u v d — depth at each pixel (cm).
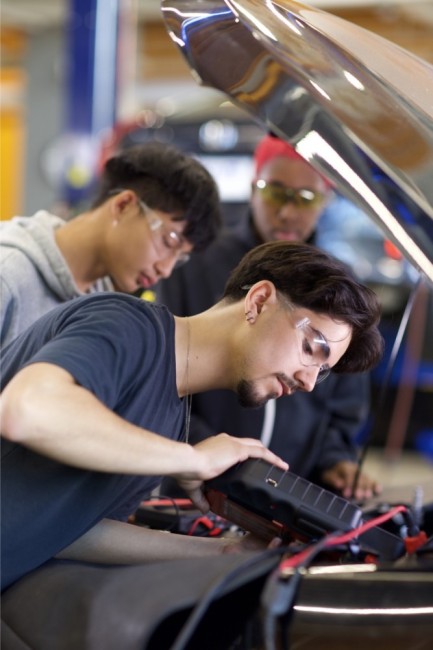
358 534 134
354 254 570
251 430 242
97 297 142
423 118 129
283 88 151
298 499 138
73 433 121
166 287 256
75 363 125
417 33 915
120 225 202
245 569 118
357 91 133
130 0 714
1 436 137
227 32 148
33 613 127
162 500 188
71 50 708
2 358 149
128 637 115
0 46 1204
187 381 148
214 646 129
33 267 202
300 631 121
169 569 123
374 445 571
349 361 154
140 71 1037
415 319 548
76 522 140
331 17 141
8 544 134
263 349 143
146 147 207
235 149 607
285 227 253
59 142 1109
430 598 122
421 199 136
